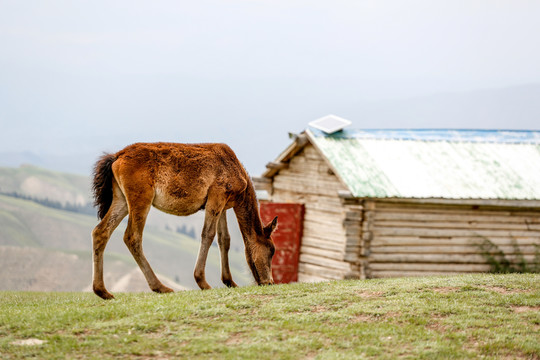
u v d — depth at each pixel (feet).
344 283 34.65
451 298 29.86
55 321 25.73
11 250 383.45
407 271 61.11
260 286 33.81
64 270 376.89
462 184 63.82
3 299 39.83
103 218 32.22
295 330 25.03
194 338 23.86
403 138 73.10
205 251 34.17
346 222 60.44
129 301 30.35
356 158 66.13
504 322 26.43
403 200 60.08
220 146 35.32
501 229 63.77
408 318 26.53
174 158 32.81
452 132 76.74
